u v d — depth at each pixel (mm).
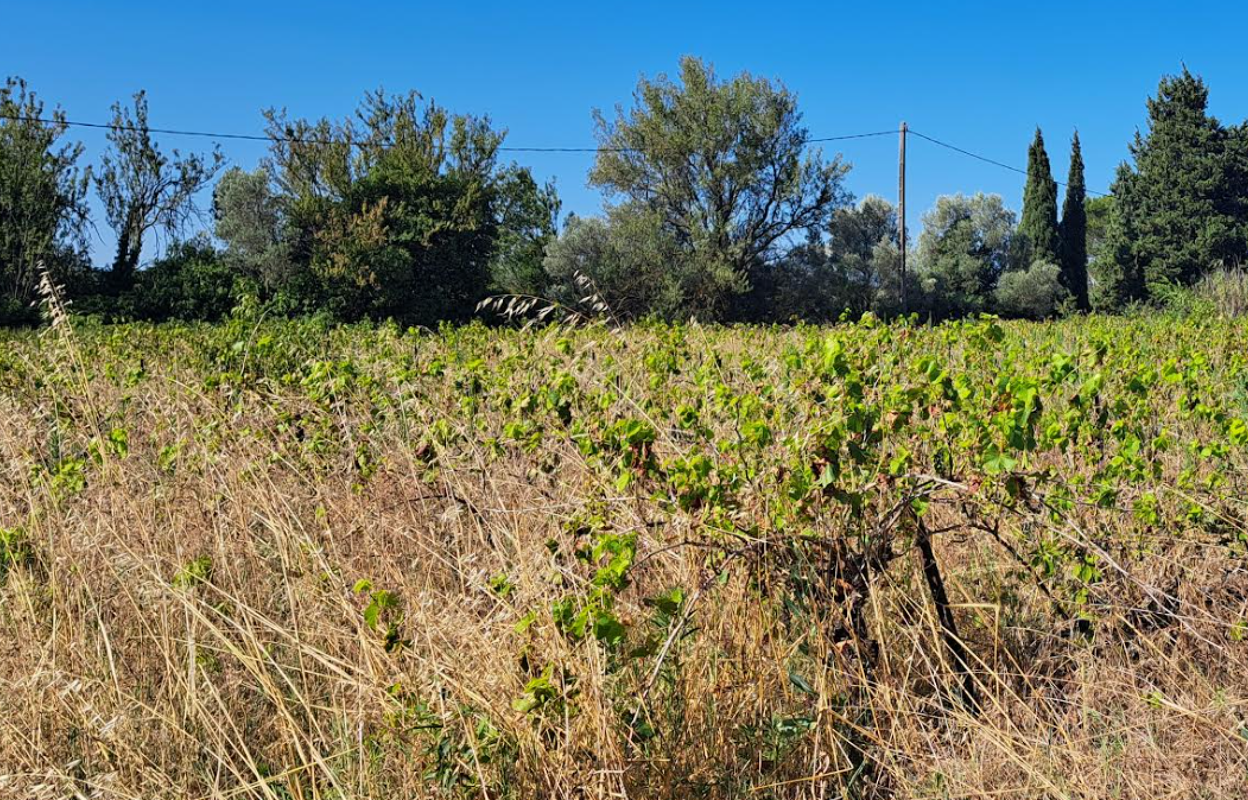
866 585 3383
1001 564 4062
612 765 2707
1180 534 3887
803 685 3146
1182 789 2830
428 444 4238
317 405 4844
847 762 3076
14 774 2807
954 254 52375
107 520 3980
